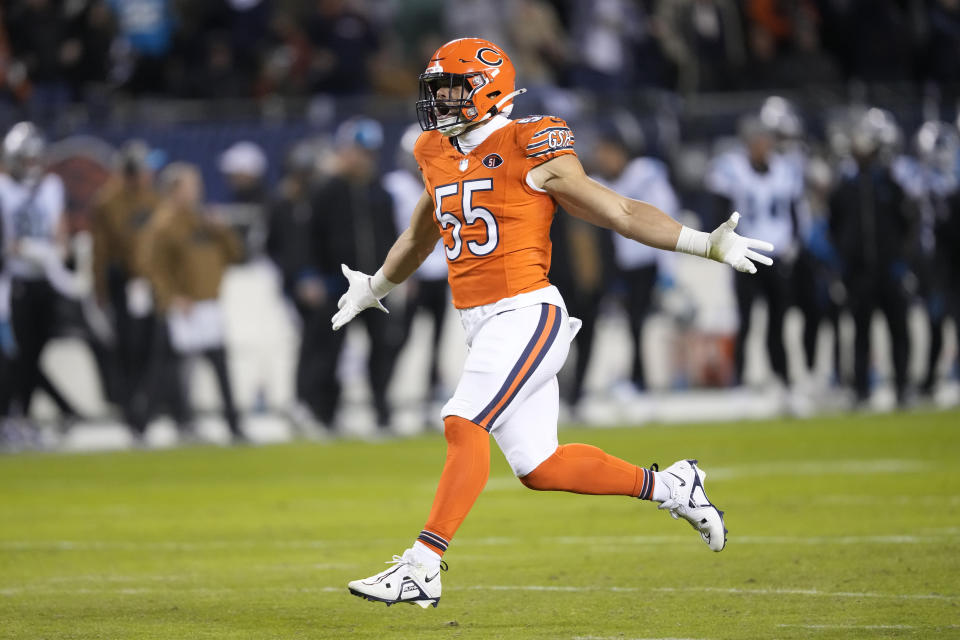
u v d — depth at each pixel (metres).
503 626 17.39
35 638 16.95
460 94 17.58
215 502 31.95
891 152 50.94
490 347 17.42
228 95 59.34
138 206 47.16
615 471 18.22
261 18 61.66
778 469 34.81
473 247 17.72
